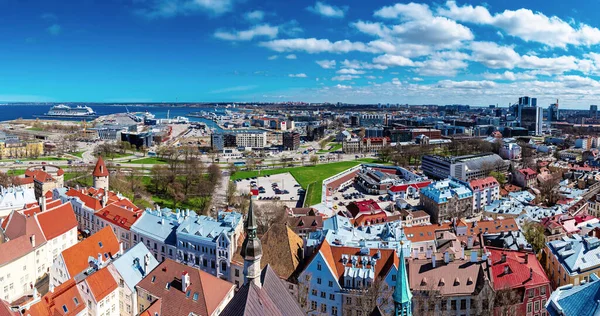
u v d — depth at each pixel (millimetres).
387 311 126375
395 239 166125
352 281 133250
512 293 122875
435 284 125750
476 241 186000
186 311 118562
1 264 148125
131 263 139125
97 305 124062
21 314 106812
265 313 63406
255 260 67375
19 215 174500
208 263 164125
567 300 92625
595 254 150750
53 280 149625
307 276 137125
